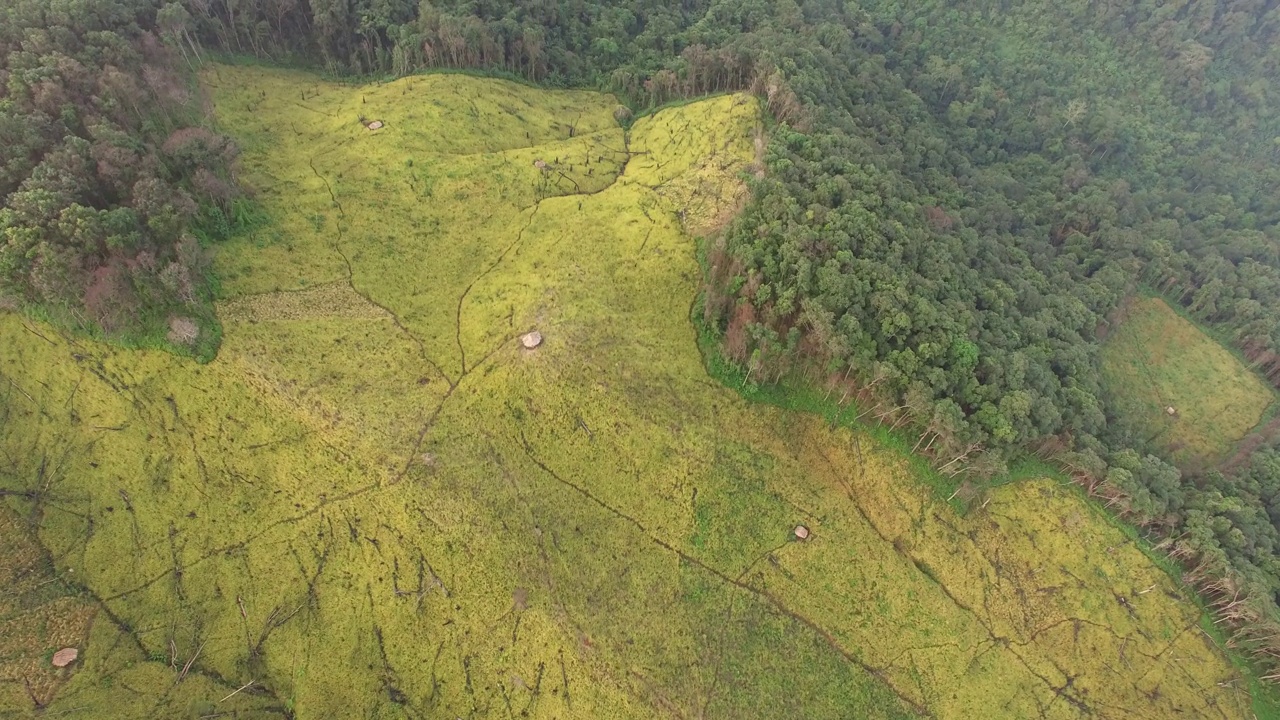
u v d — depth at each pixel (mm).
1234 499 70625
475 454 62500
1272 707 61250
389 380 65562
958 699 58656
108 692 52281
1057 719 58750
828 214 73250
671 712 53844
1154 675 61406
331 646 55688
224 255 69625
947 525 65375
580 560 59031
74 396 61156
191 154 70438
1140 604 64188
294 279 70938
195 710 52812
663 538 61562
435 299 73000
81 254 60938
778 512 64125
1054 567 65000
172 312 63562
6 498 57625
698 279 74938
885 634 60344
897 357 65812
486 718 53625
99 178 65625
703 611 58656
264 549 58219
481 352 68250
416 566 57812
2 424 60031
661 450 64875
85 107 69938
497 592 56812
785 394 69312
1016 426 66000
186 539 58094
